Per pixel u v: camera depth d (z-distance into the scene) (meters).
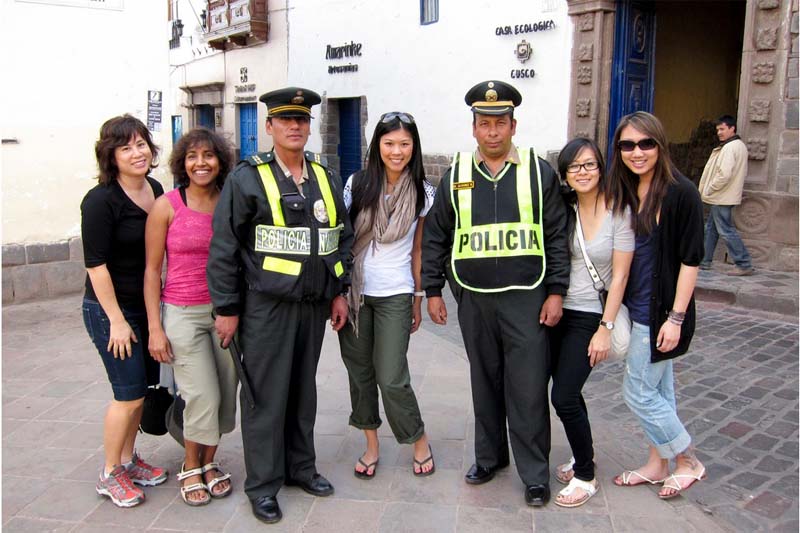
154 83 7.34
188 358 3.09
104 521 3.11
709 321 6.06
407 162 3.21
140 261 3.13
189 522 3.11
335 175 3.18
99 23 6.95
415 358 5.31
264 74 14.78
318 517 3.14
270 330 3.02
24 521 3.11
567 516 3.12
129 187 3.06
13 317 6.45
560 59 8.43
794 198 6.82
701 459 3.70
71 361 5.30
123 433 3.22
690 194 2.85
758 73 6.91
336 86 12.66
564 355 3.12
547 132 8.73
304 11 13.17
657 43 9.63
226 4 15.16
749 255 7.18
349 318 3.29
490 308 3.10
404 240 3.30
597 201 3.01
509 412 3.19
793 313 6.13
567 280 3.03
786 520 3.12
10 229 6.75
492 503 3.24
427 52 10.48
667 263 2.93
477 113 2.94
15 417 4.26
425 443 3.54
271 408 3.09
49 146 6.85
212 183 3.11
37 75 6.70
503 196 3.01
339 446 3.87
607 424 4.13
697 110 10.55
